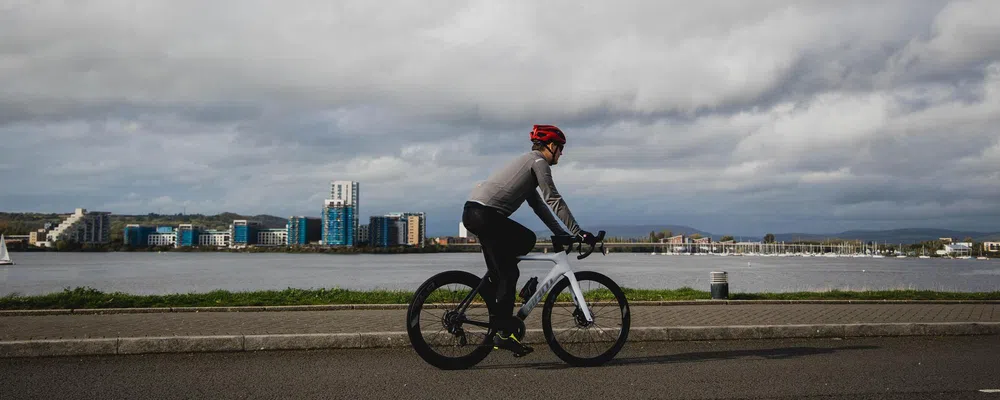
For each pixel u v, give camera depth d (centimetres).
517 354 592
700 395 496
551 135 610
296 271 8588
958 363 636
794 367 612
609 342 633
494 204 576
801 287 4700
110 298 1190
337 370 589
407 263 13512
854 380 552
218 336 687
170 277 6512
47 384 523
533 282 609
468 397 488
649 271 8575
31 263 13062
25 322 877
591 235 596
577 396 492
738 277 7375
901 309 1136
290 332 748
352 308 1123
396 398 484
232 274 7256
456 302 596
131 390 504
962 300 1380
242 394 493
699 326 807
